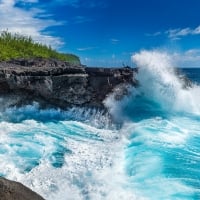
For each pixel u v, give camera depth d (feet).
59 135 56.03
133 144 46.98
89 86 75.10
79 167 39.45
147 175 34.73
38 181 35.14
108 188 32.40
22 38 179.01
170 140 47.19
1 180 22.17
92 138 54.65
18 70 73.92
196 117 64.95
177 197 29.12
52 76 73.77
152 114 67.10
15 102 71.87
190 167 36.50
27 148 47.11
